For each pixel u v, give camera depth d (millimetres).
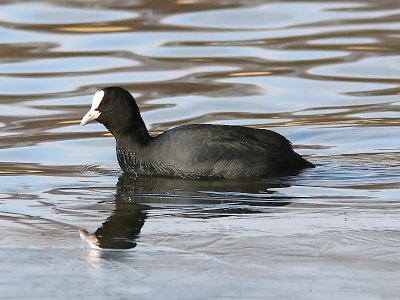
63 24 24625
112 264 10891
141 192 14219
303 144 16953
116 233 12086
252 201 13602
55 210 13281
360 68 21531
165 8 26156
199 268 10727
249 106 19109
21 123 18156
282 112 18781
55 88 20219
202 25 24750
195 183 14688
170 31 24219
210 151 14906
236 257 11070
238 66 21641
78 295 10000
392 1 26938
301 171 15195
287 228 12156
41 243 11695
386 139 17109
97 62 21938
